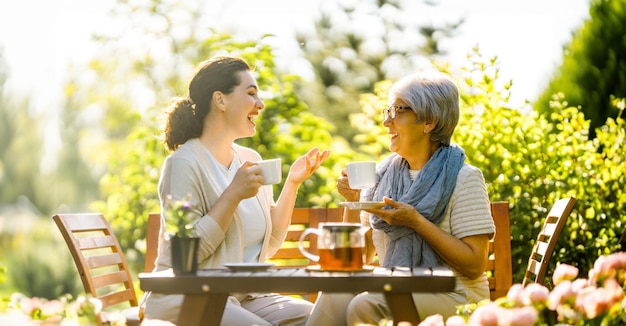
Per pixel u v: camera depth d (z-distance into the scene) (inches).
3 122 826.8
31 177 810.2
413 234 162.2
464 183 163.5
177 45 519.5
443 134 168.4
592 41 299.7
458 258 156.8
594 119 295.3
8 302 141.9
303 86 661.3
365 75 684.1
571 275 138.2
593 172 223.6
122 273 178.5
